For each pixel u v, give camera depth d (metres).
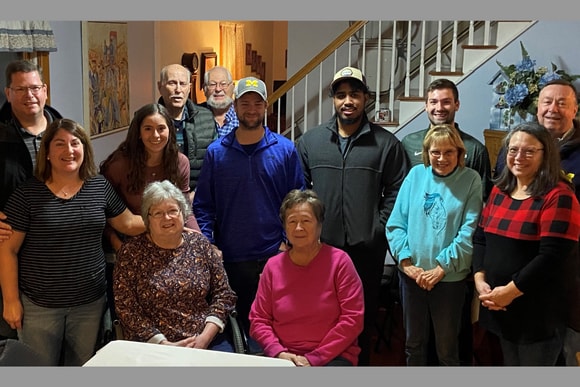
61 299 2.45
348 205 2.89
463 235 2.61
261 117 2.79
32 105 2.55
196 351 2.05
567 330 2.57
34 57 3.65
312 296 2.41
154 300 2.40
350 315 2.39
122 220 2.61
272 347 2.37
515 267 2.31
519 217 2.31
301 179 2.89
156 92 5.83
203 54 7.00
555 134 2.74
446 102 2.90
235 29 7.85
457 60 4.98
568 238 2.22
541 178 2.27
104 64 4.66
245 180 2.81
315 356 2.33
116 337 2.55
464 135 2.96
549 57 4.26
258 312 2.47
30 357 1.89
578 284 2.41
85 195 2.47
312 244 2.44
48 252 2.41
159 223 2.39
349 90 2.84
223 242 2.88
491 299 2.36
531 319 2.31
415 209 2.71
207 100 3.89
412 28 5.15
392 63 4.67
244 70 8.41
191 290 2.45
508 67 3.96
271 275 2.46
